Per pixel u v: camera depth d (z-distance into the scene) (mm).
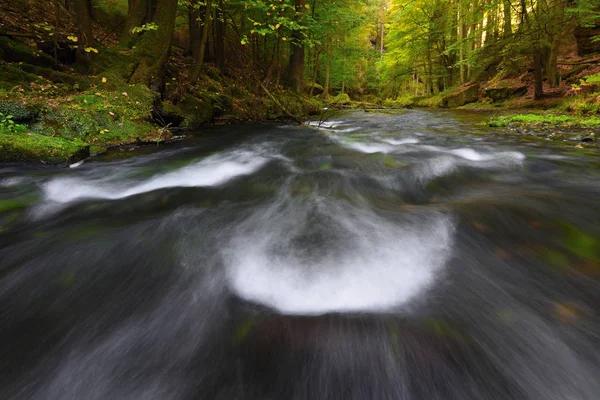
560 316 1806
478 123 11141
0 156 4641
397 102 29984
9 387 1455
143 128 7090
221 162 5555
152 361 1578
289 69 16297
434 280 2162
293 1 15203
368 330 1710
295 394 1390
